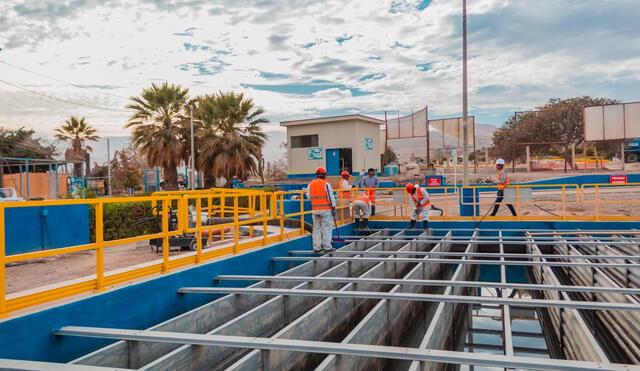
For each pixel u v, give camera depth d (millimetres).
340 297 6848
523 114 52500
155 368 4336
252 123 31172
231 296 6797
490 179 30188
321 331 6348
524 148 51781
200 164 30297
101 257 5680
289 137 35906
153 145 29531
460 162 44812
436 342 5809
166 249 6770
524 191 13148
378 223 14609
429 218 14000
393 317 7078
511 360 3701
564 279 11477
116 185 40688
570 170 32781
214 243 10312
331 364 4555
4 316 4559
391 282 7137
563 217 12945
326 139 34156
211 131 29562
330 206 9844
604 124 29516
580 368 3506
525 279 13242
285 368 5285
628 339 6574
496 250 13523
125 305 5844
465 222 13633
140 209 11586
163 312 6480
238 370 4293
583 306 5195
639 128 28797
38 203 4855
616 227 12359
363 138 34031
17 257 4672
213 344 4500
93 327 5289
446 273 12172
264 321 6328
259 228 12898
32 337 4684
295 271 8539
